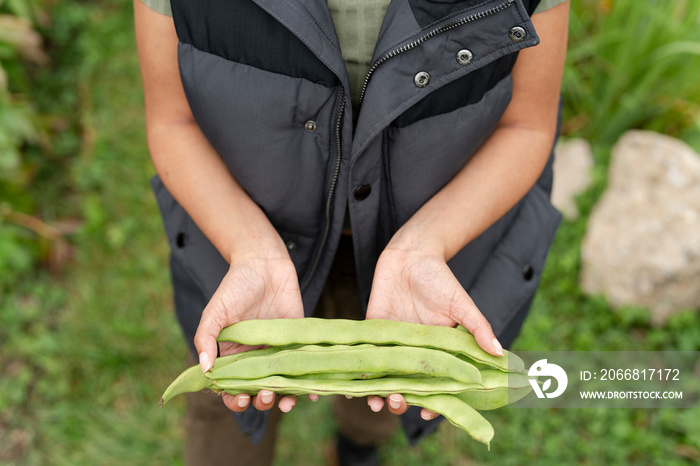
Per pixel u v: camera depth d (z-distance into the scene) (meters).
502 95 1.40
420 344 1.37
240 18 1.28
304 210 1.54
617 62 3.45
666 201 3.21
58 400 3.01
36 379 3.06
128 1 4.40
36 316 3.22
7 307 3.22
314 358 1.36
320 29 1.25
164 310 3.29
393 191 1.51
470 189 1.50
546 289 3.32
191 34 1.33
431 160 1.43
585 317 3.25
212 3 1.28
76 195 3.68
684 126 3.72
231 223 1.50
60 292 3.31
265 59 1.31
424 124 1.38
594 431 2.88
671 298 3.14
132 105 3.98
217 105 1.37
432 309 1.41
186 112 1.58
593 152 3.65
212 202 1.53
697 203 3.15
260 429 1.79
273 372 1.36
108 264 3.43
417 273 1.40
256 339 1.38
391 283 1.43
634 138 3.50
